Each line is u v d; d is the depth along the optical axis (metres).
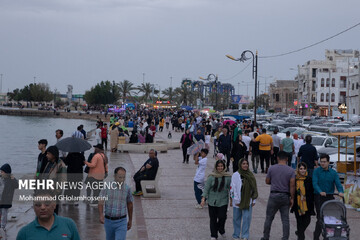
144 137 29.48
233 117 57.28
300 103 118.88
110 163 21.25
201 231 9.66
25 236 4.29
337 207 8.07
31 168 30.62
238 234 9.02
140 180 13.45
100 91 134.00
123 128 33.91
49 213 4.30
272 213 8.77
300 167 8.70
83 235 8.99
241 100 79.56
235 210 8.96
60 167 9.00
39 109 138.00
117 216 7.08
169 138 38.81
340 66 106.81
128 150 27.00
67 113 124.31
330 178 8.73
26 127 84.56
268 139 18.00
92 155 11.08
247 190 8.74
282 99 154.62
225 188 8.93
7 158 37.47
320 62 108.12
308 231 9.84
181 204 12.42
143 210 11.62
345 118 77.25
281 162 8.79
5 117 123.38
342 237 7.61
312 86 108.19
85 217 10.31
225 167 9.02
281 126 39.56
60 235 4.29
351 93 84.62
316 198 8.86
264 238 8.78
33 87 162.12
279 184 8.66
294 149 18.23
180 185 15.59
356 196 11.73
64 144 10.47
